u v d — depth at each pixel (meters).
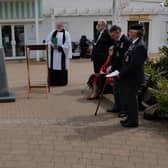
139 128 5.60
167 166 4.21
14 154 4.57
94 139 5.10
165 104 5.78
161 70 8.00
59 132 5.43
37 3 16.52
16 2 16.72
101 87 7.62
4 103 7.41
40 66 14.16
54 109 6.85
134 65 5.20
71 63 15.55
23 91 8.74
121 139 5.10
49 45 9.22
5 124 5.87
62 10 18.28
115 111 6.53
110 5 18.91
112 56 6.67
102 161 4.35
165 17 20.84
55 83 9.45
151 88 6.80
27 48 8.19
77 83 9.94
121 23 19.50
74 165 4.23
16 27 17.23
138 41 5.23
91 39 19.11
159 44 21.03
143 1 19.95
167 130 5.51
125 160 4.38
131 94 5.48
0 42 17.00
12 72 12.70
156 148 4.78
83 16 18.80
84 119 6.12
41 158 4.44
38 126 5.74
